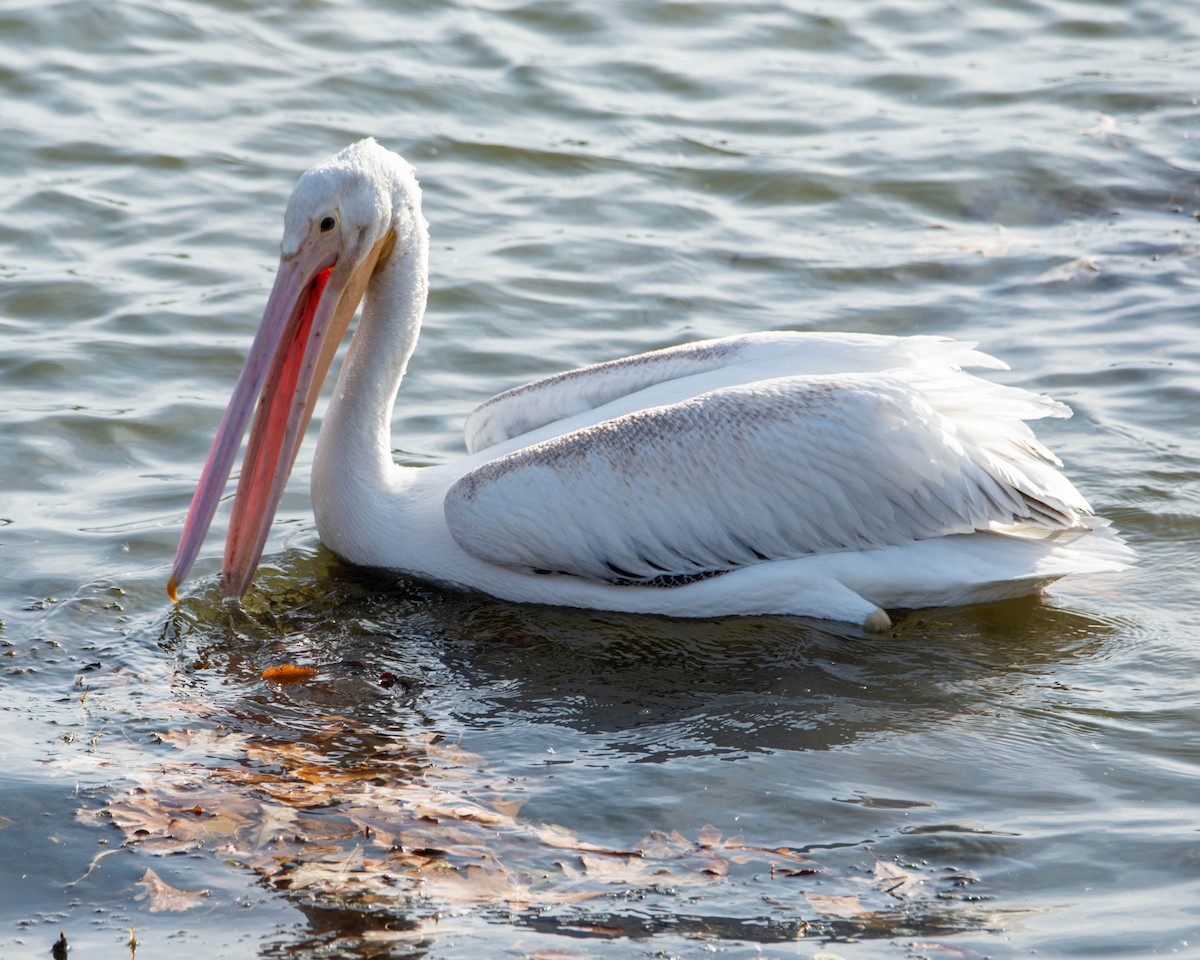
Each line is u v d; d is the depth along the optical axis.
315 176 11.37
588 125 20.84
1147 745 9.45
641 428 11.28
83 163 18.73
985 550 11.39
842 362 11.94
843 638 11.02
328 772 9.09
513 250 17.58
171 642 10.66
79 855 8.22
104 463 13.15
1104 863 8.21
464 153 19.88
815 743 9.49
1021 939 7.59
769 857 8.28
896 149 20.50
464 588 11.77
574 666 10.61
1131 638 10.91
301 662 10.51
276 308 11.30
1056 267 17.61
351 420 11.95
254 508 11.35
